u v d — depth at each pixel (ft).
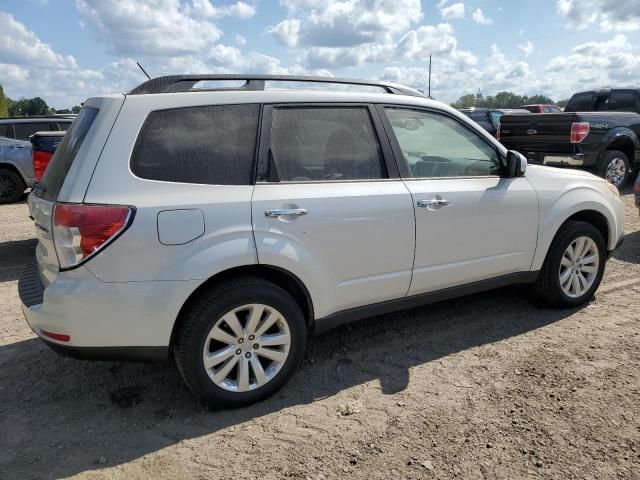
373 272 11.19
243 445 9.02
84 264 8.71
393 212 11.14
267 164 10.14
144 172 9.16
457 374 11.16
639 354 11.71
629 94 37.35
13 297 16.43
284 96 10.61
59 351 9.26
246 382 10.03
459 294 12.85
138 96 9.51
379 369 11.53
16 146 35.17
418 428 9.32
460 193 12.12
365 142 11.35
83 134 9.48
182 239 9.12
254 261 9.66
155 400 10.50
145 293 8.95
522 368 11.27
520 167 12.87
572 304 14.42
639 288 16.01
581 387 10.43
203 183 9.55
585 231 14.15
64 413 10.07
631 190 32.22
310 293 10.47
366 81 12.00
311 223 10.22
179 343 9.48
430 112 12.36
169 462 8.62
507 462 8.40
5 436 9.36
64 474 8.36
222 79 10.37
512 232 13.00
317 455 8.70
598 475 8.05
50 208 9.08
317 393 10.64
